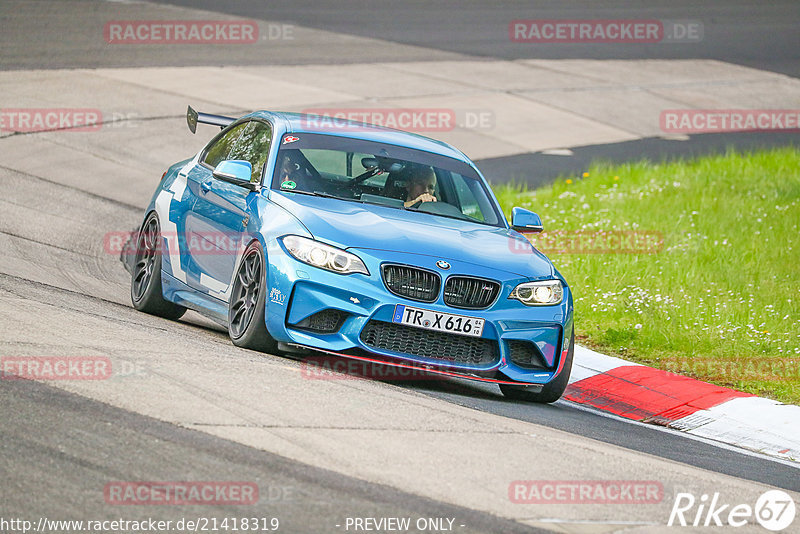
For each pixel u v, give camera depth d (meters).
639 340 35.44
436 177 29.41
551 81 91.19
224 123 33.41
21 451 16.56
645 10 134.62
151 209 32.09
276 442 18.34
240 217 27.16
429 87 82.38
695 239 48.91
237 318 26.41
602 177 62.06
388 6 121.38
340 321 24.41
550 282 26.41
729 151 74.94
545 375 25.98
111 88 69.75
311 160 28.34
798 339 35.81
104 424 18.16
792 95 96.69
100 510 14.79
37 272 33.38
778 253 47.31
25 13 91.12
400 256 24.73
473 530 15.72
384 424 20.52
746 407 29.08
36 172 50.78
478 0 131.75
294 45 92.44
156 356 23.09
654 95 91.50
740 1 149.38
